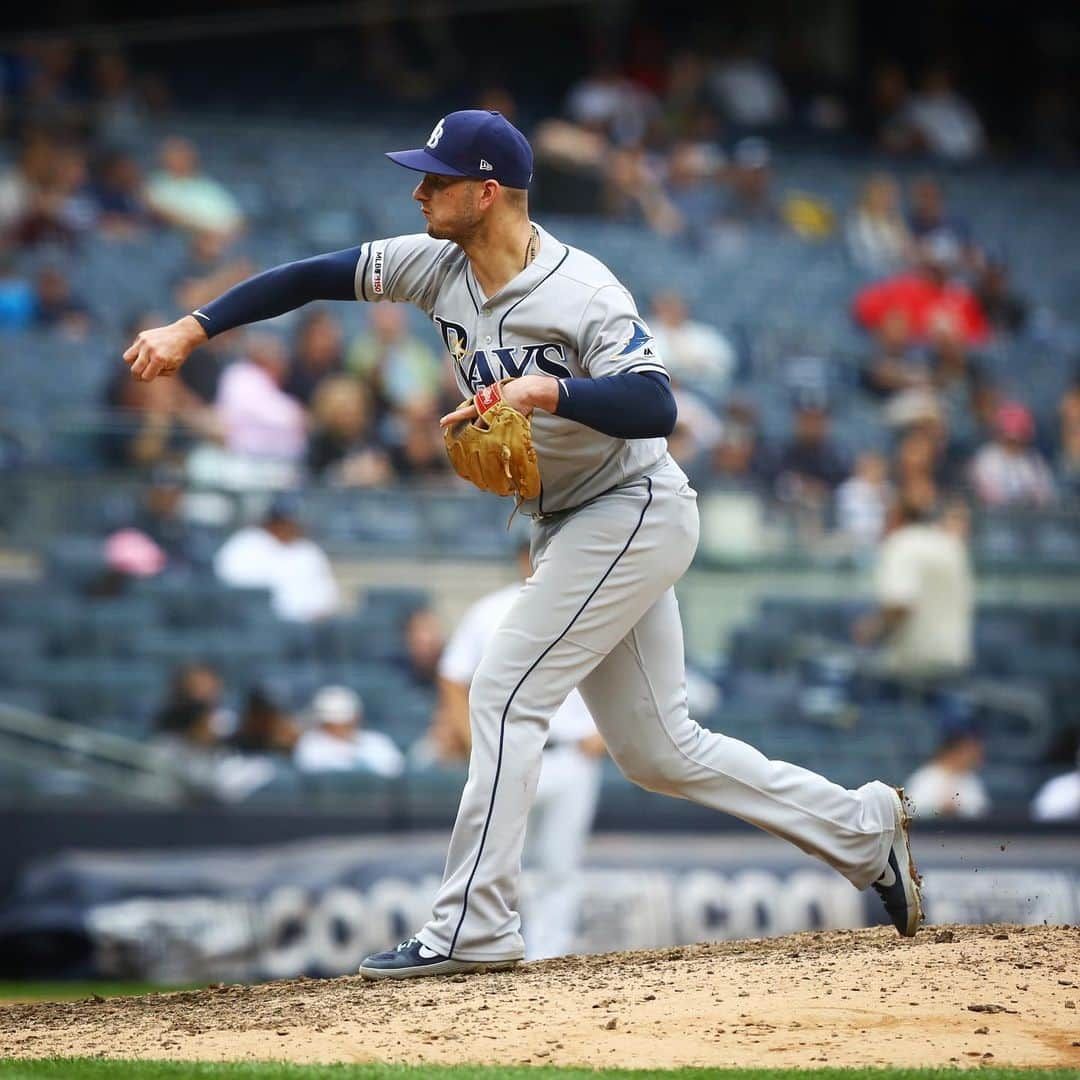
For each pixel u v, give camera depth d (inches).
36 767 1206.3
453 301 580.4
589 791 1015.6
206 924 1098.1
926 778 1354.6
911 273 2159.2
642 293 2068.2
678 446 1625.2
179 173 1929.1
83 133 1932.8
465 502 1480.1
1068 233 2628.0
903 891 605.0
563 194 2133.4
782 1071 452.1
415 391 1627.7
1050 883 1224.8
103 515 1398.9
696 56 2763.3
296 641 1378.0
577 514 579.5
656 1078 438.6
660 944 1142.3
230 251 1886.1
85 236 1808.6
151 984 1080.8
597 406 534.3
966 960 567.8
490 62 2770.7
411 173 2233.0
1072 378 2119.8
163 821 1171.3
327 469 1510.8
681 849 1184.2
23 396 1572.3
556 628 572.7
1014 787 1430.9
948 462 1774.1
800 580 1512.1
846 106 2822.3
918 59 3073.3
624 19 2834.6
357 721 1318.9
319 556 1419.8
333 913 1109.1
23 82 2097.7
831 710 1432.1
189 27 2581.2
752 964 572.7
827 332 2092.8
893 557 1465.3
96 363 1617.9
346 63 2659.9
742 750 594.9
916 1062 470.3
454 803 1235.9
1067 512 1649.9
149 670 1344.7
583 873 1138.0
